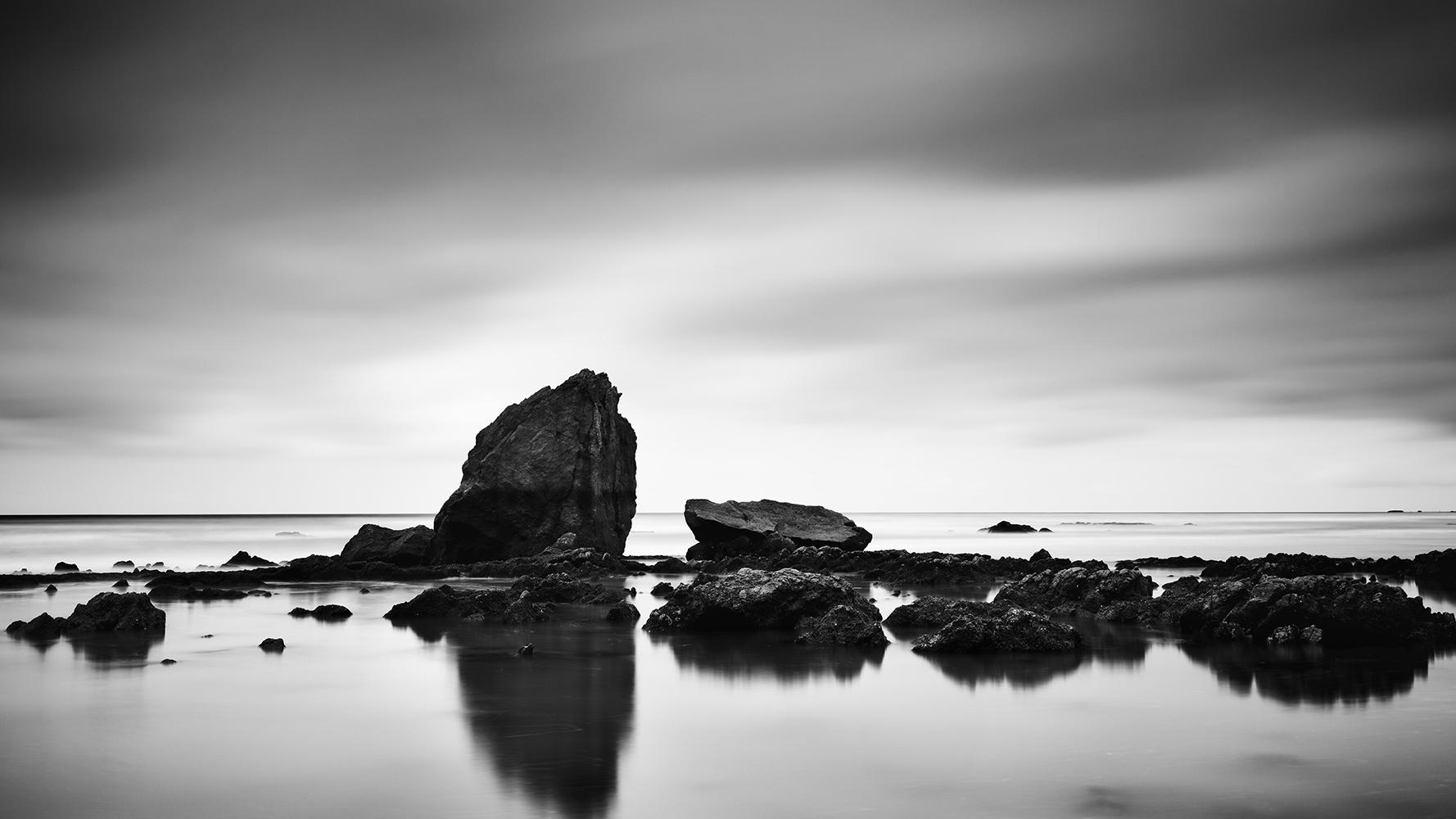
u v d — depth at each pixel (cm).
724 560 7588
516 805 1858
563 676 3091
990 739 2308
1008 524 18512
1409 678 2983
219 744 2264
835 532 8731
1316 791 1919
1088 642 3734
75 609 4162
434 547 7981
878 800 1881
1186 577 5075
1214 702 2675
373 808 1841
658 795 1909
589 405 8381
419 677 3050
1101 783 1977
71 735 2353
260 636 3953
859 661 3347
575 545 7612
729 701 2709
